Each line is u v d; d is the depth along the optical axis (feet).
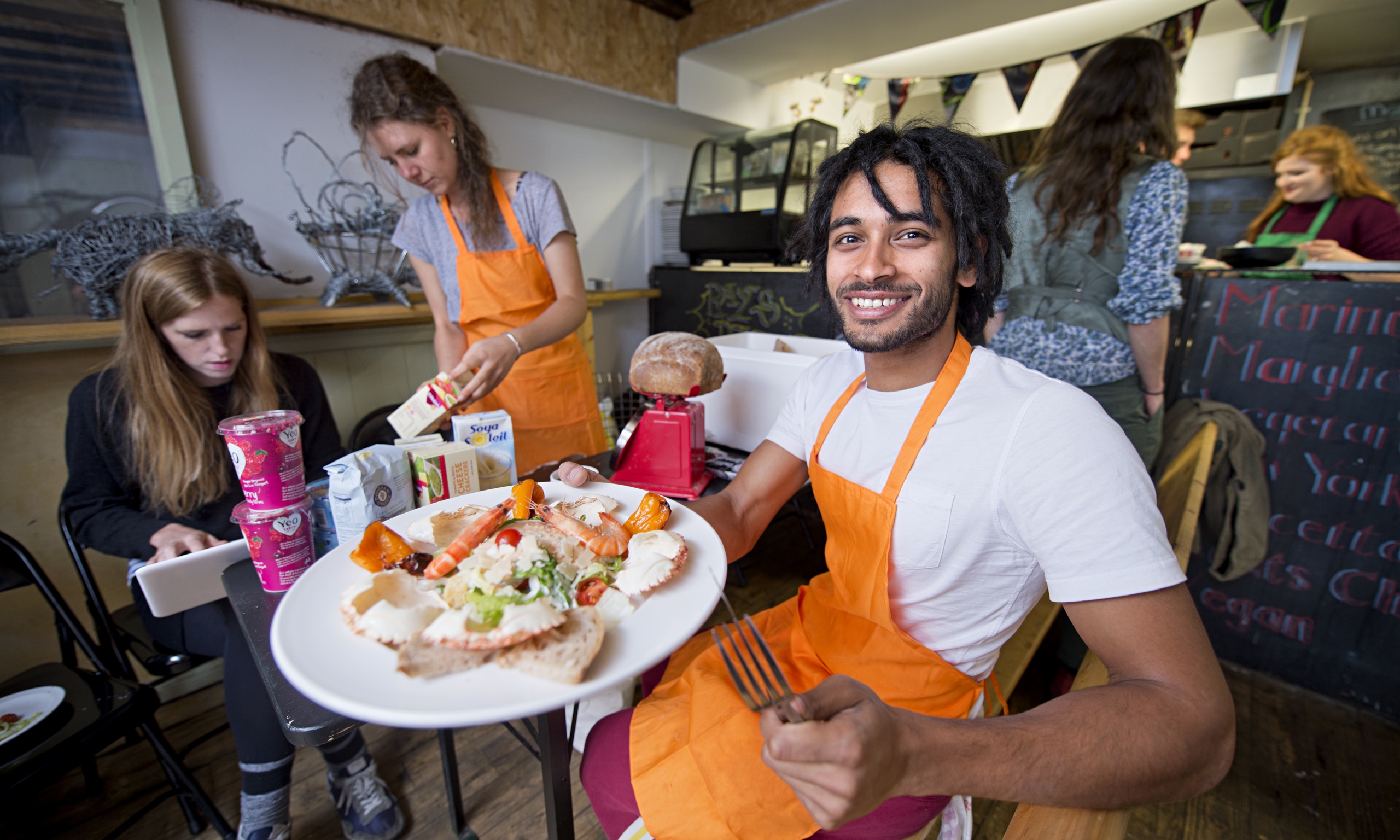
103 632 3.95
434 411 3.27
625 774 2.34
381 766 4.53
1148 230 4.25
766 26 8.25
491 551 2.04
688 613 1.89
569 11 7.94
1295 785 4.39
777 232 9.24
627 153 11.05
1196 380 5.48
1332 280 4.75
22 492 4.76
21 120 4.84
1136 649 1.83
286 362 4.66
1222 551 5.52
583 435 5.52
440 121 4.35
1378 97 9.95
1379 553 4.85
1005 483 2.12
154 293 3.63
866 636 2.49
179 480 3.86
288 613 1.80
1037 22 9.09
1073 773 1.58
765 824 2.06
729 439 4.63
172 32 5.60
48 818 4.13
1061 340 4.80
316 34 6.42
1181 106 10.44
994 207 2.31
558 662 1.56
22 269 4.88
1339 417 4.86
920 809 2.21
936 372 2.43
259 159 6.28
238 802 4.23
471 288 4.99
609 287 9.98
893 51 9.20
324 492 3.00
